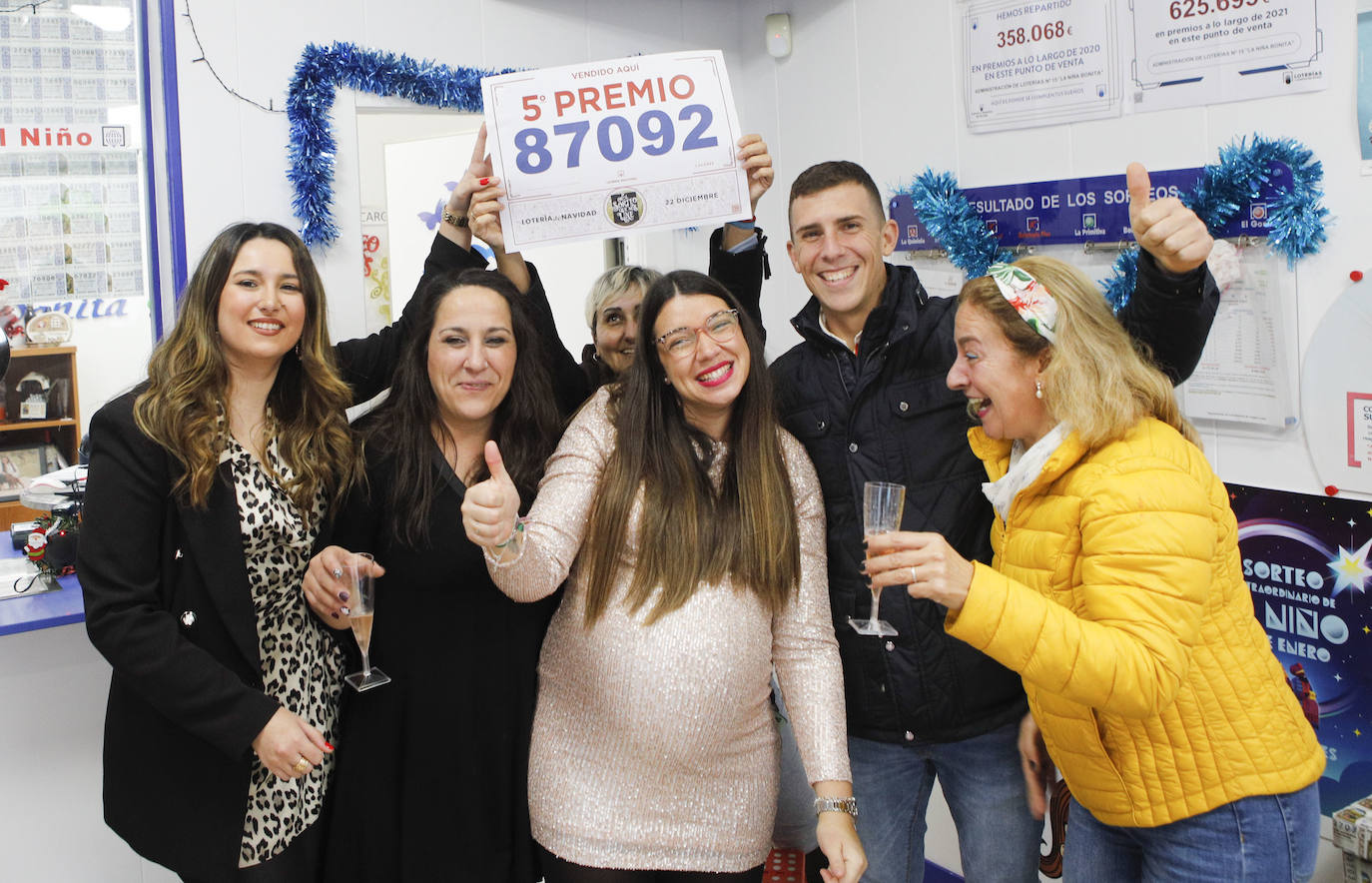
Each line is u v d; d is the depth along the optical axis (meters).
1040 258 1.52
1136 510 1.33
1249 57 2.08
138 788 1.67
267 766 1.63
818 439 1.89
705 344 1.65
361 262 2.99
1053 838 2.23
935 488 1.82
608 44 3.31
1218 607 1.45
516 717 1.77
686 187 2.02
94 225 2.69
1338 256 1.97
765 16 3.36
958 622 1.35
